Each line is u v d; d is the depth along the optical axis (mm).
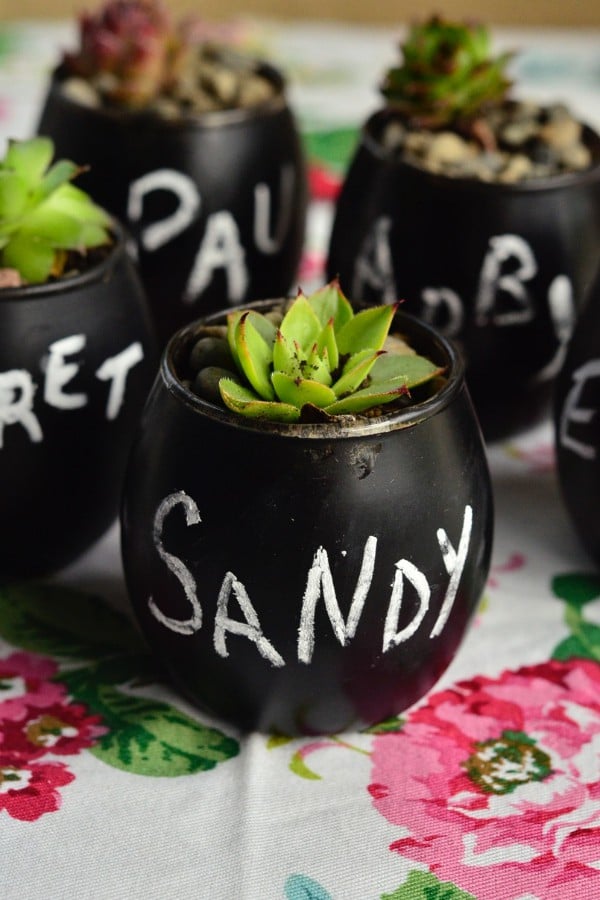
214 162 434
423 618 327
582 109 574
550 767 340
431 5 770
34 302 354
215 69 469
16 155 368
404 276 419
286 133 455
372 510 315
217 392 328
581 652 371
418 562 321
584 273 419
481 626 379
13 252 364
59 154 443
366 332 336
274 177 448
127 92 441
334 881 311
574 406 381
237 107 450
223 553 318
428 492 320
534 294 414
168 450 324
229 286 449
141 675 362
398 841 320
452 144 431
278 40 662
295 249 469
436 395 323
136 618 350
